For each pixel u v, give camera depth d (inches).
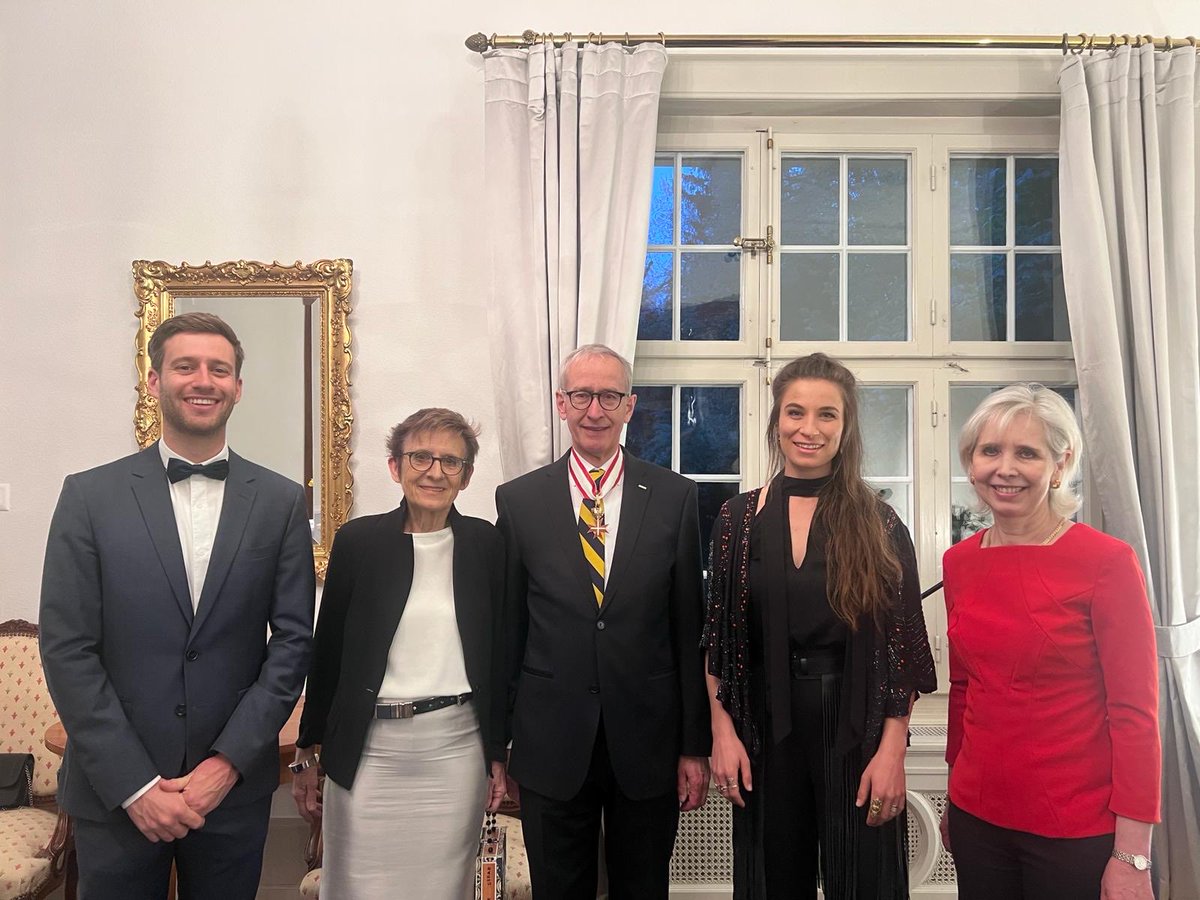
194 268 105.5
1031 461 59.2
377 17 108.2
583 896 69.1
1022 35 105.3
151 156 108.3
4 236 108.5
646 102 100.7
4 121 108.9
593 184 100.1
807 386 65.9
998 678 59.3
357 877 63.1
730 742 66.1
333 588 68.5
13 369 108.1
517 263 100.4
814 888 64.6
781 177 112.0
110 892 57.5
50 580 58.8
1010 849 58.9
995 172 112.2
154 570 59.6
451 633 66.3
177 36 108.5
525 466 99.1
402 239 107.6
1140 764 54.3
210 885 60.2
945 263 110.3
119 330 108.0
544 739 67.1
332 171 107.7
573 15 107.9
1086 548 58.0
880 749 62.0
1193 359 98.0
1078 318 99.7
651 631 68.9
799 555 65.2
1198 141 102.0
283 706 62.2
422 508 66.5
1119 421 96.3
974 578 62.4
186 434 63.0
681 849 98.3
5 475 107.7
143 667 58.8
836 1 107.9
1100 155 100.2
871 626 63.1
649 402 111.6
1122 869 53.9
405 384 107.4
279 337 106.1
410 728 63.8
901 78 105.3
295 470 105.7
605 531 71.2
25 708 98.0
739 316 111.8
